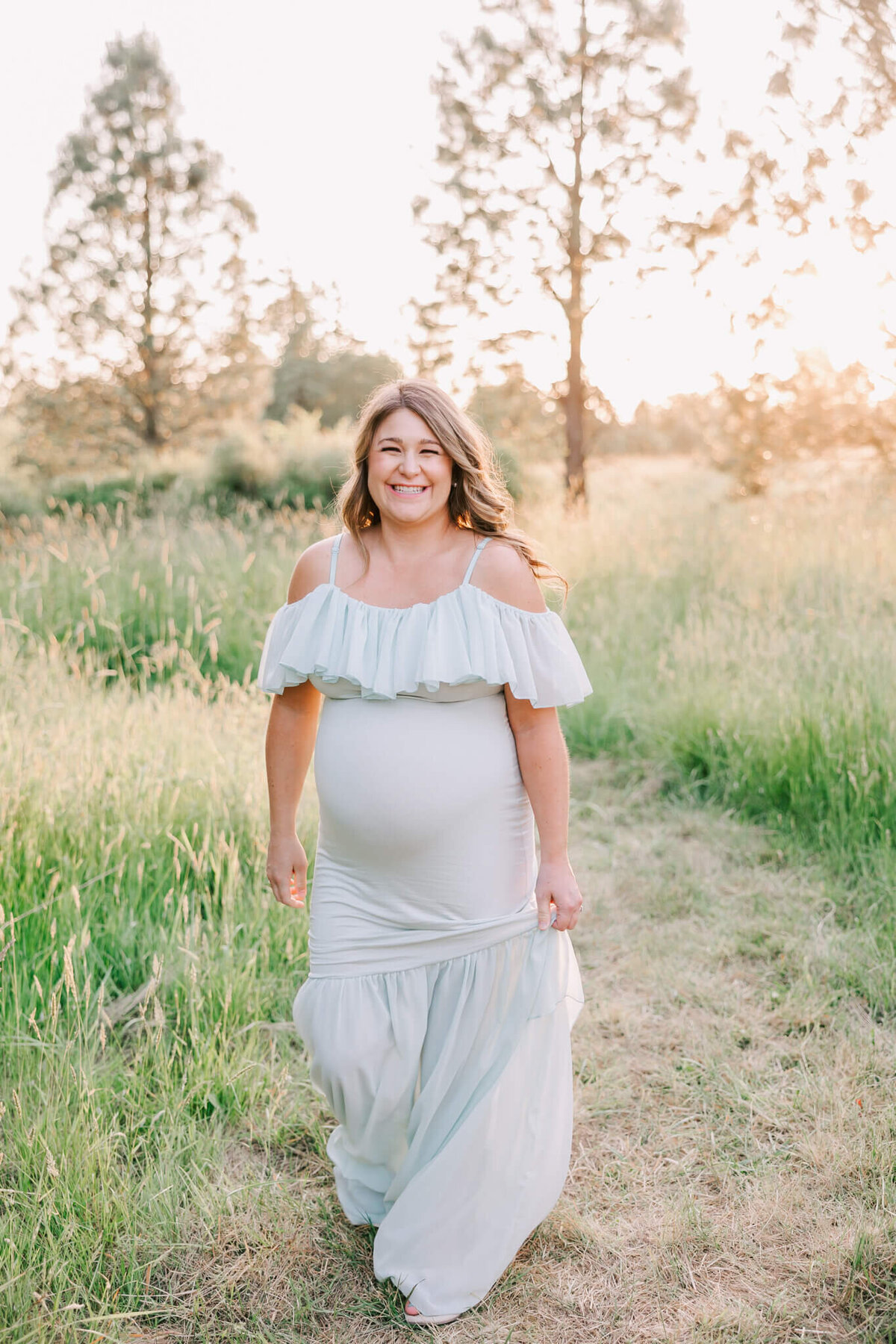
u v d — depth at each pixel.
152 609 7.37
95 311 16.44
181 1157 2.52
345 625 2.09
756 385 10.54
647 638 7.05
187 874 3.77
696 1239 2.29
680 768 5.39
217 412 17.47
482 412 11.89
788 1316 2.07
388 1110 2.15
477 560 2.11
